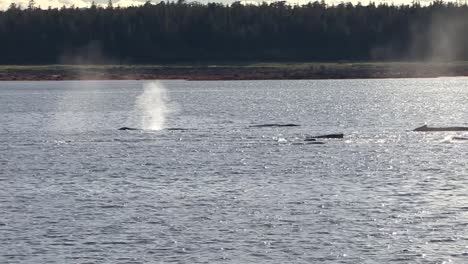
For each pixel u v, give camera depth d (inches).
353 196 7455.7
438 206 6978.4
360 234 6092.5
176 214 6756.9
